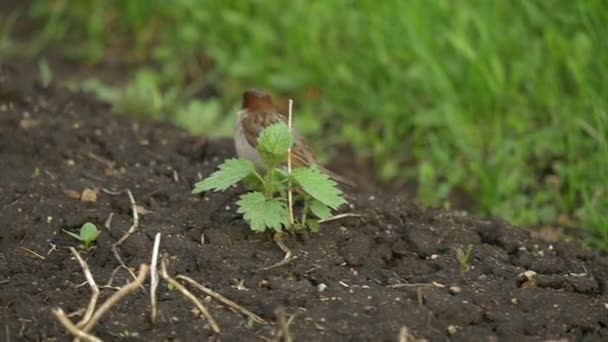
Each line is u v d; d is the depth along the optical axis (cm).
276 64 1518
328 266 930
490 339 847
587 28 1271
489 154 1309
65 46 1672
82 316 853
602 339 874
